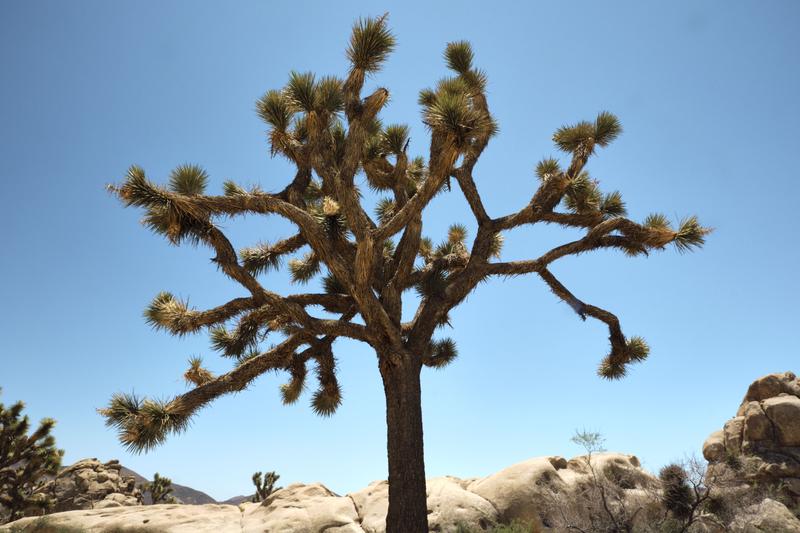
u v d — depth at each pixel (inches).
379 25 373.4
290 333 465.7
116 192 334.3
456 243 504.7
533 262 422.9
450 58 470.3
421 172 515.8
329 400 444.8
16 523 469.1
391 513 337.4
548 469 467.5
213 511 484.7
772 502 398.0
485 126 335.6
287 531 420.2
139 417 301.0
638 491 419.8
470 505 438.9
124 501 938.7
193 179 370.3
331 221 378.3
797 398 579.2
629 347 464.8
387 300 386.0
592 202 453.7
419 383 371.9
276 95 406.6
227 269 362.9
